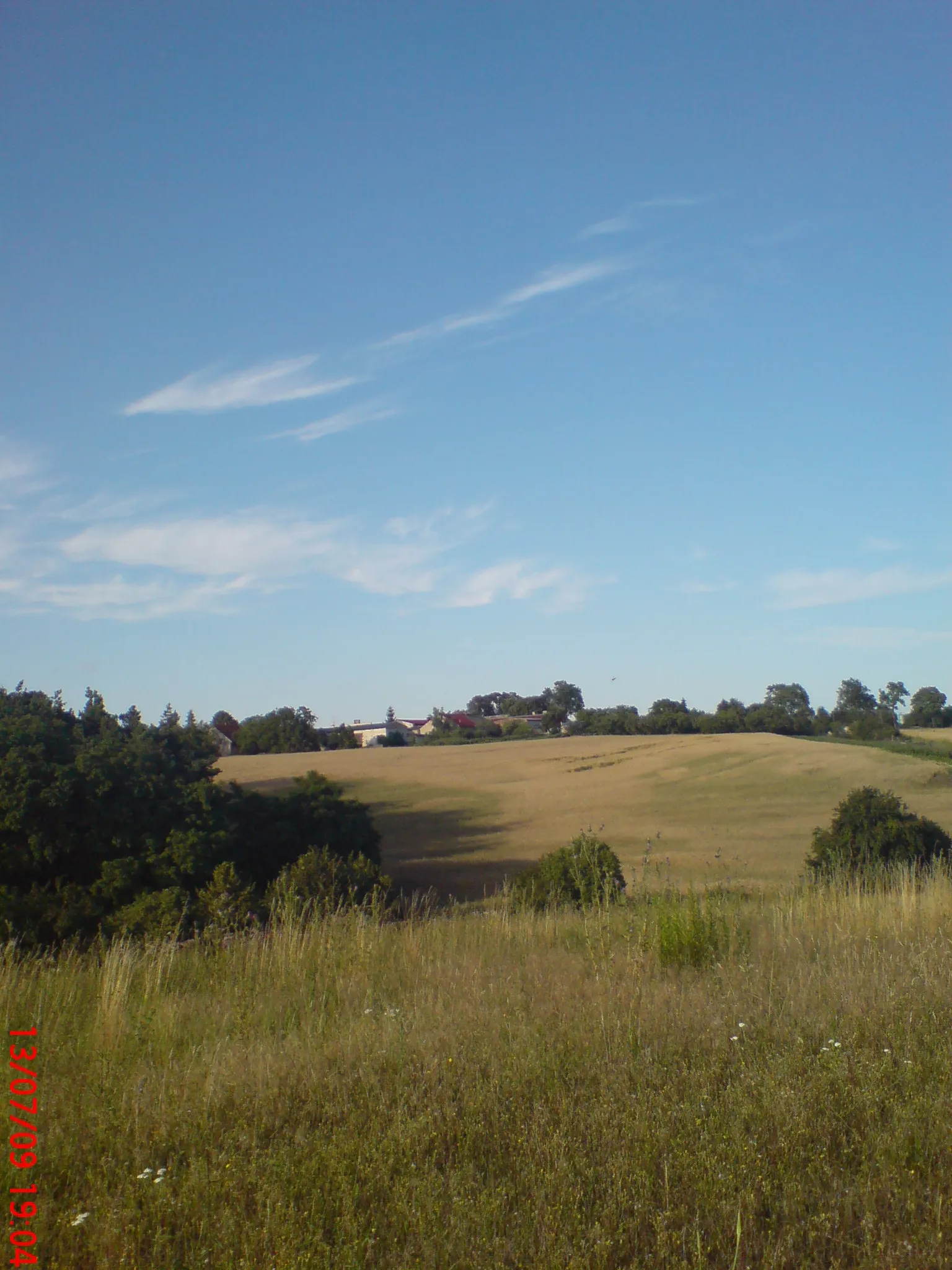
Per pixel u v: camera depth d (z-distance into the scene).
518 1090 5.03
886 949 7.96
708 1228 3.79
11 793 21.52
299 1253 3.61
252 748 106.88
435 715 142.75
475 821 53.22
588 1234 3.73
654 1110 4.72
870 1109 4.64
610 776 65.50
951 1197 3.91
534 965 8.03
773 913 9.69
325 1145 4.46
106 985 6.88
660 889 11.48
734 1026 5.94
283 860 31.41
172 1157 4.48
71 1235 3.86
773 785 56.19
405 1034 6.02
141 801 23.38
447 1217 3.88
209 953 8.70
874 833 22.39
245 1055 5.76
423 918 10.84
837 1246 3.65
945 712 126.12
